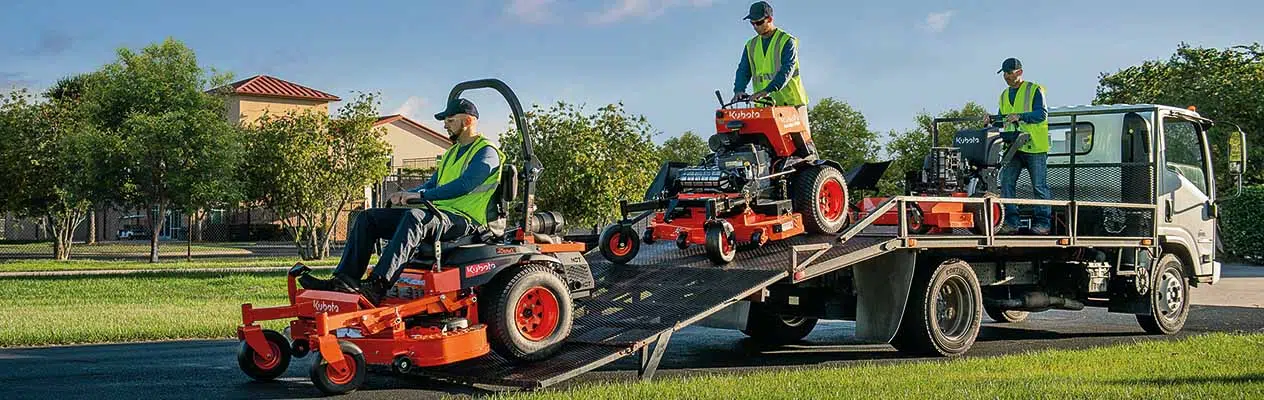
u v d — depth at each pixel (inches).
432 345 258.2
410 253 262.4
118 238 1721.2
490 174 277.0
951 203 354.9
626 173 759.1
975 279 359.3
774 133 327.6
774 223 322.0
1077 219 405.7
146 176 999.0
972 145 387.9
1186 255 437.4
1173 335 411.2
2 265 876.6
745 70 363.3
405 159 1959.9
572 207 750.5
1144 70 1163.9
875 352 361.7
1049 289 410.3
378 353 260.8
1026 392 240.4
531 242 287.4
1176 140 436.8
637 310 297.7
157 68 1084.5
